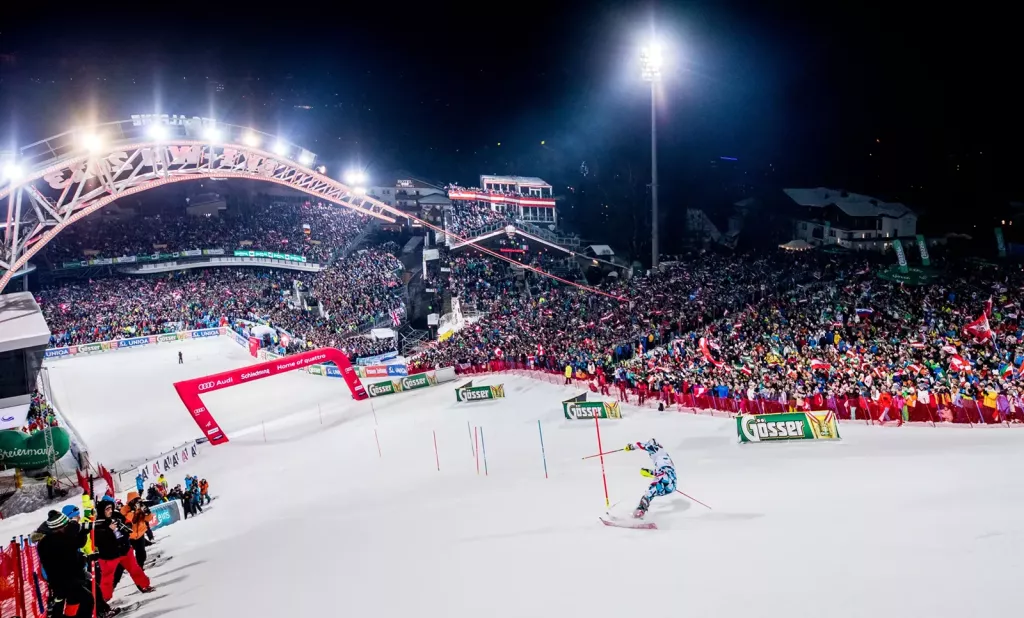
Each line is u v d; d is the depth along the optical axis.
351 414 40.94
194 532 20.69
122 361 56.47
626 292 53.78
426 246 79.62
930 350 30.36
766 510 12.32
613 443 26.05
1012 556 7.51
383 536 13.93
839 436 22.73
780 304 42.00
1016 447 18.50
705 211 92.06
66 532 9.24
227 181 92.00
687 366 33.66
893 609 6.48
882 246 74.75
